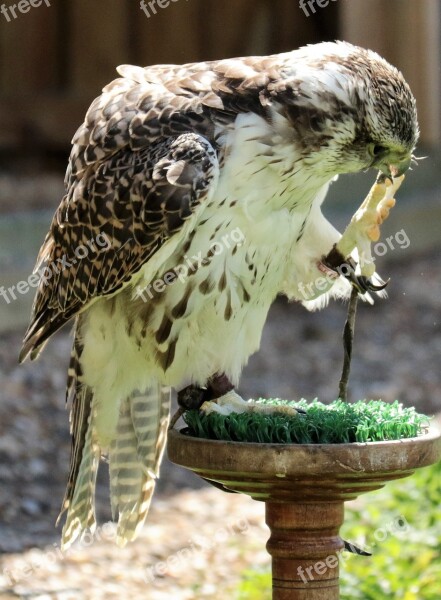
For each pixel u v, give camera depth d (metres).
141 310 9.06
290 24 26.02
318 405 8.62
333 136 8.48
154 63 26.48
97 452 9.88
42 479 14.20
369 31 24.66
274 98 8.48
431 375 18.58
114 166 8.95
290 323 21.06
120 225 8.89
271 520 8.01
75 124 26.59
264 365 18.94
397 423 7.85
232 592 11.06
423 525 11.66
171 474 14.81
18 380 16.84
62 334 19.16
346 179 23.11
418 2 25.08
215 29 26.30
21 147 26.88
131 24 26.47
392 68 8.71
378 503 12.45
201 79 8.87
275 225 8.75
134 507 9.92
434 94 25.78
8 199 23.30
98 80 26.69
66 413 16.14
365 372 18.77
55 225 9.62
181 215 8.41
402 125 8.52
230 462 7.53
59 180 25.50
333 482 7.55
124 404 9.72
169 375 9.23
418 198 25.27
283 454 7.41
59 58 26.88
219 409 8.63
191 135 8.56
